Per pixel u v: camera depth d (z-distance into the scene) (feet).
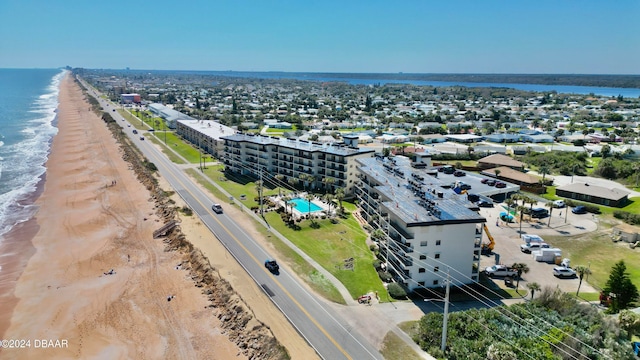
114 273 268.62
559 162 550.36
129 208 388.78
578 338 175.42
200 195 419.54
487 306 224.33
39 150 633.20
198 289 248.11
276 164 481.05
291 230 327.47
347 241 307.17
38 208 389.60
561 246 307.17
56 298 240.73
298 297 229.04
